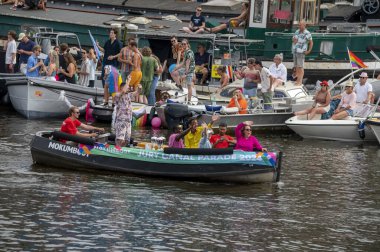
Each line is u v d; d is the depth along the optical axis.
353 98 52.47
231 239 30.02
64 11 70.81
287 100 54.56
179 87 56.25
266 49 65.25
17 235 29.16
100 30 66.50
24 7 70.88
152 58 54.59
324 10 81.44
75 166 38.81
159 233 30.17
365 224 32.78
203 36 61.41
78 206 32.88
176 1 76.00
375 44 65.44
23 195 34.03
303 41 58.81
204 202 34.56
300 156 45.84
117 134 39.25
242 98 53.03
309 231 31.53
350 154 47.06
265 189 37.44
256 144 38.56
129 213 32.34
